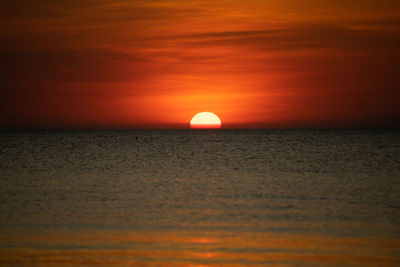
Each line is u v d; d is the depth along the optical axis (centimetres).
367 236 5044
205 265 4122
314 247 4628
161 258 4297
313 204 7106
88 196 7862
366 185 9300
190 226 5569
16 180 10131
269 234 5162
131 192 8344
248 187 9050
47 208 6706
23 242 4788
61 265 4091
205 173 11800
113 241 4847
